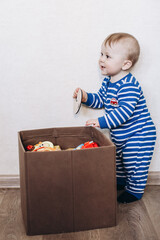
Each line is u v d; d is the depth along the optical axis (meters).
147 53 1.34
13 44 1.31
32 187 1.04
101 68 1.28
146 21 1.30
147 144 1.30
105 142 1.16
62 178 1.05
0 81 1.35
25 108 1.39
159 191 1.40
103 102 1.37
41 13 1.28
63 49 1.32
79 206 1.08
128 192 1.32
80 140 1.34
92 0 1.27
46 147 1.21
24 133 1.27
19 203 1.29
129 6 1.28
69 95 1.38
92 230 1.10
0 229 1.11
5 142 1.43
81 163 1.05
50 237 1.06
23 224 1.14
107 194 1.09
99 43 1.32
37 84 1.36
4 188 1.44
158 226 1.12
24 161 1.02
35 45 1.31
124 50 1.21
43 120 1.41
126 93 1.23
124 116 1.22
